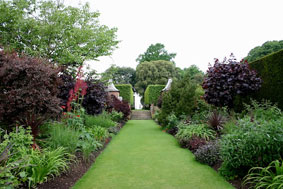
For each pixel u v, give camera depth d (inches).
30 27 367.6
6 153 87.4
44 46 360.8
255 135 106.2
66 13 392.8
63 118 215.0
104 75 465.4
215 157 154.9
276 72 224.2
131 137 298.0
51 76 165.0
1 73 140.5
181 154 193.0
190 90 347.3
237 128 131.7
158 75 1230.9
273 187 88.7
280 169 93.2
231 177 123.2
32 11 401.7
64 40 394.9
